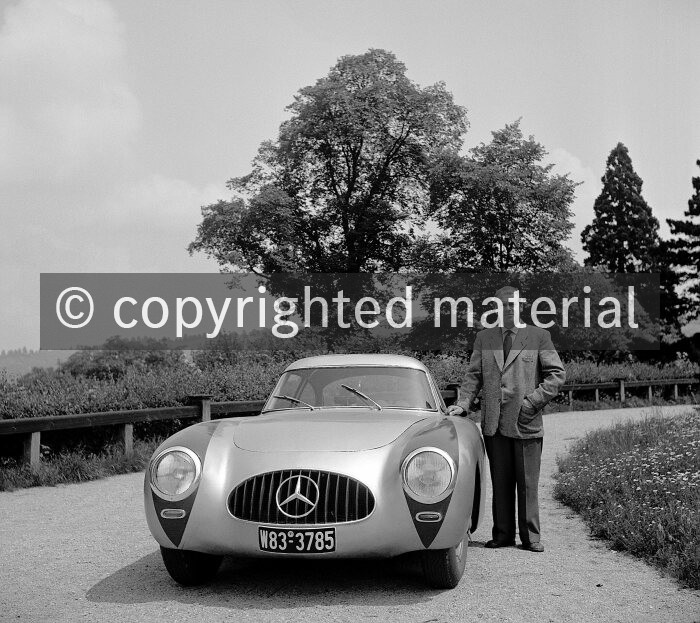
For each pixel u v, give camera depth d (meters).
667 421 13.45
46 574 5.11
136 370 14.69
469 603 4.31
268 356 23.94
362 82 42.81
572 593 4.50
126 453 11.42
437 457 4.34
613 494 7.08
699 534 5.27
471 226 41.09
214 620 4.03
